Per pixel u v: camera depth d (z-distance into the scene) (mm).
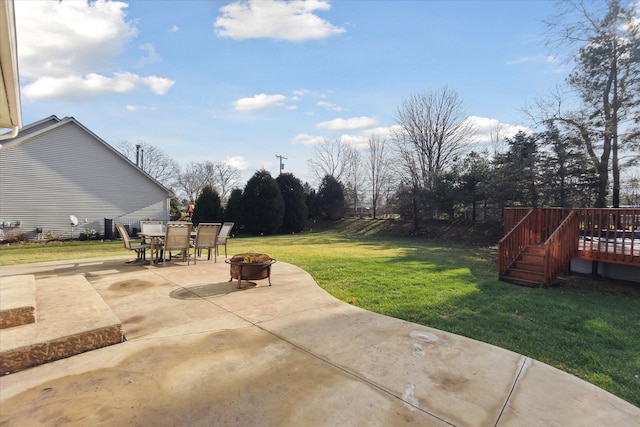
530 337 3486
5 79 2939
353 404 2133
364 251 11609
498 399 2232
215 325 3562
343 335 3334
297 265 7805
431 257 10195
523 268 6777
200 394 2219
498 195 15258
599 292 5848
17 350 2529
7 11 1946
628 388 2504
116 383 2348
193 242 8484
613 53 12055
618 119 12141
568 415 2070
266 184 21688
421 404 2150
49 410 2018
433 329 3584
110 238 16641
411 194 20250
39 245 13328
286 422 1938
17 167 14711
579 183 13250
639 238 9273
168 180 40281
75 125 16234
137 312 3988
